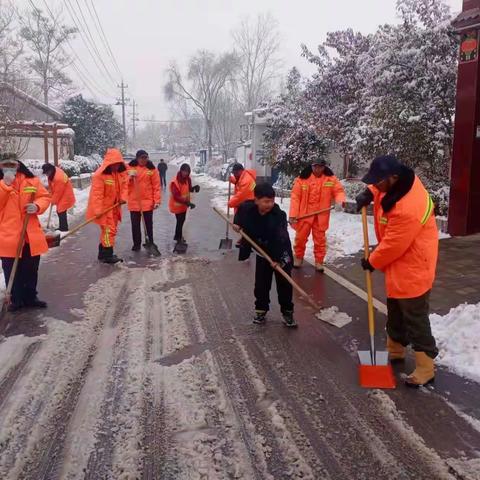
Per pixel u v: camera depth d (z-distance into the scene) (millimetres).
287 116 16953
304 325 5359
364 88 11984
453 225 9031
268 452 3176
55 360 4484
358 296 6285
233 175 9117
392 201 3801
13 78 20953
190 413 3604
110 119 46531
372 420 3529
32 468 3023
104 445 3242
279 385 4035
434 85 9672
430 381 4027
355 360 4500
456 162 8859
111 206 8039
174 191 9375
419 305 3902
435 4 10367
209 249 9523
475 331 4637
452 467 3006
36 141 28469
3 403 3752
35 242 5648
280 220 5141
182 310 5828
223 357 4551
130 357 4539
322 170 7418
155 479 2928
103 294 6434
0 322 5414
